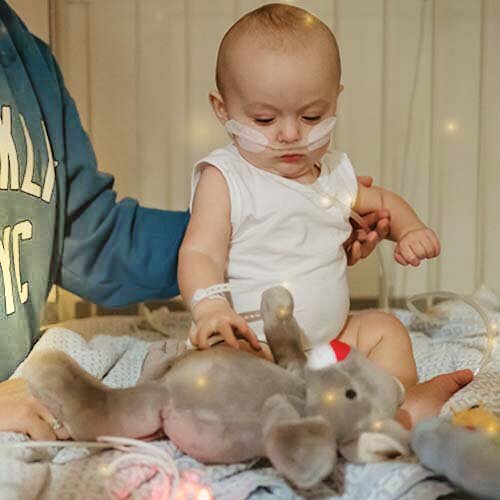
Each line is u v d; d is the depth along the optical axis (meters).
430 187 1.71
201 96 1.65
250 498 0.80
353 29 1.65
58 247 1.21
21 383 0.96
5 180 1.07
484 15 1.67
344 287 1.15
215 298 0.97
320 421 0.75
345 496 0.79
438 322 1.42
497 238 1.73
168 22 1.62
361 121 1.68
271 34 1.08
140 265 1.26
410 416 0.88
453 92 1.69
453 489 0.76
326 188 1.18
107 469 0.81
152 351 0.98
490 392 1.03
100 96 1.63
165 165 1.66
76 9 1.60
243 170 1.13
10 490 0.76
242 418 0.81
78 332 1.40
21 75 1.16
